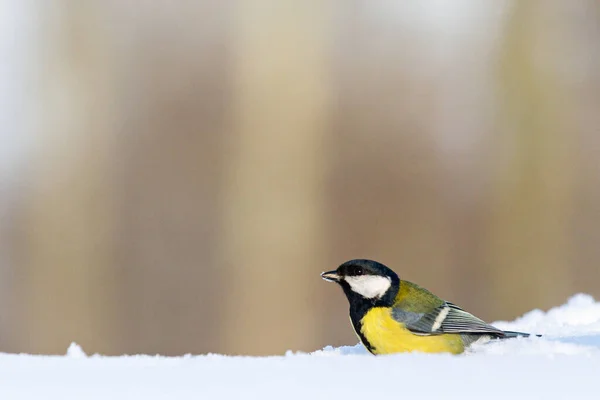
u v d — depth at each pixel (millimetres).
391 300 6016
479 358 4230
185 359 4547
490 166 19266
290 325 17266
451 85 20297
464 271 18203
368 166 19109
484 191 18891
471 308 18000
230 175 19047
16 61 20203
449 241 18500
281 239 18266
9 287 17844
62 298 17781
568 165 19547
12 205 18531
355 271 6109
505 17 20781
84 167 19125
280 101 19797
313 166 19016
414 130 19516
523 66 20438
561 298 18391
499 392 3438
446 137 19578
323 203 18688
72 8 20328
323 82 20000
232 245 18297
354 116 19688
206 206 18625
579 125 20000
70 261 18172
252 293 17672
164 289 17938
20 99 19906
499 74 20547
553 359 4168
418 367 3951
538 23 20719
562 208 19203
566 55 20578
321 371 3877
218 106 19688
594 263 18734
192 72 20062
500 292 18109
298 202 18578
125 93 19906
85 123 19578
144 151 19438
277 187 18891
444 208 18703
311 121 19406
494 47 20719
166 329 17500
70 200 18734
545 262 18484
